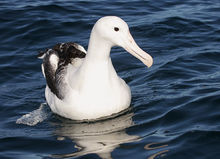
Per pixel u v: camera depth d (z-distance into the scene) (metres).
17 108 14.05
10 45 17.98
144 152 10.91
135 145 11.32
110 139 11.84
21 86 15.41
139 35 18.67
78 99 12.88
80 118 13.09
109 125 12.73
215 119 12.15
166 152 10.80
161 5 21.33
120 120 12.94
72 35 18.70
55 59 14.36
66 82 13.28
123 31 12.30
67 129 12.68
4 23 19.27
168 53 17.19
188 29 18.95
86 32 18.94
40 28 19.00
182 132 11.59
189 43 17.88
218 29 18.84
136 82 15.27
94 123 12.94
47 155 11.19
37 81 15.77
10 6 20.64
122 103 13.17
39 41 18.30
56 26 19.16
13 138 12.15
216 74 15.19
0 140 12.05
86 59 12.78
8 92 14.98
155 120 12.59
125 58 17.03
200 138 11.20
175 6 21.23
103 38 12.36
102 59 12.70
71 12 20.38
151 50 17.48
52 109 13.80
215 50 17.00
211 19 19.70
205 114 12.45
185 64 16.05
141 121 12.68
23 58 17.08
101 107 12.88
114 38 12.30
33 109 14.02
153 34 18.69
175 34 18.66
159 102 13.53
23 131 12.62
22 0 21.47
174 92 14.07
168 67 15.84
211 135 11.28
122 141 11.63
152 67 16.12
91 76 12.73
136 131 12.16
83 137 12.11
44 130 12.70
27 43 18.16
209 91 13.76
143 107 13.43
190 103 13.09
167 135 11.61
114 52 17.53
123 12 20.61
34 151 11.45
